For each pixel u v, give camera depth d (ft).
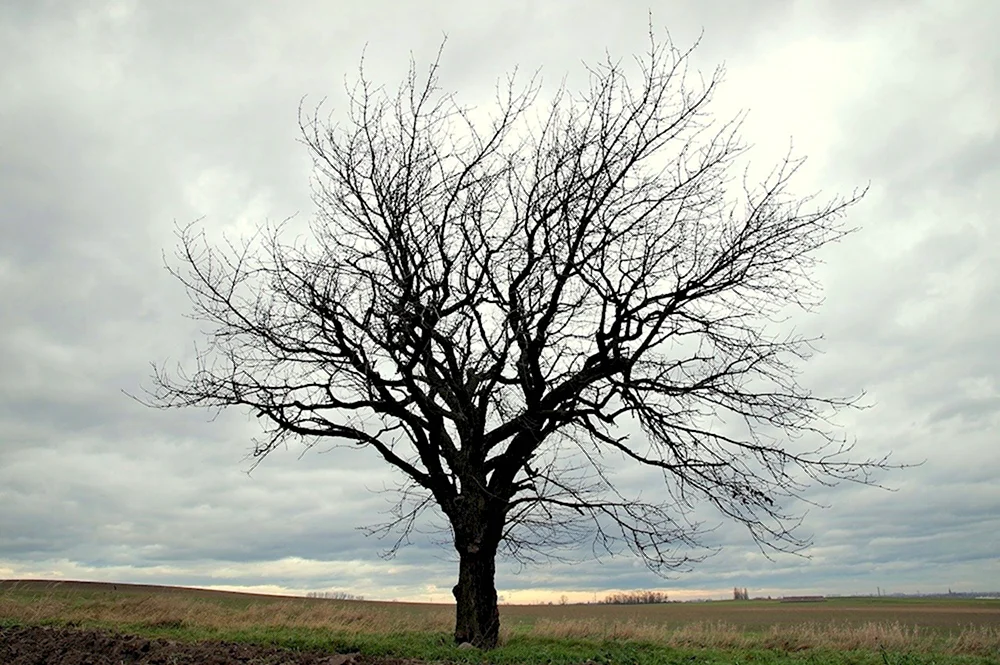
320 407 59.47
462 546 58.13
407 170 59.62
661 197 57.06
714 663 50.08
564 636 67.62
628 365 55.88
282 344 58.54
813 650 59.16
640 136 57.11
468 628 56.65
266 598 108.99
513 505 58.03
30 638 49.78
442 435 61.05
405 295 57.93
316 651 51.85
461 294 62.49
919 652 57.57
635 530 55.06
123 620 68.85
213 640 55.98
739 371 54.29
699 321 55.83
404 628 72.08
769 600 261.44
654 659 51.13
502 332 58.70
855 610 168.66
